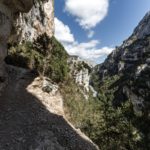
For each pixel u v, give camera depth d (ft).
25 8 102.47
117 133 159.12
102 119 167.43
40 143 63.67
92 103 318.86
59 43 276.62
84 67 433.89
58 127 76.13
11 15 98.12
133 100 514.68
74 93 255.50
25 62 158.30
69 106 207.00
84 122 180.96
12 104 85.20
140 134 184.24
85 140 77.10
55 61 227.20
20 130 68.80
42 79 119.24
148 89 531.91
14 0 93.30
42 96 100.58
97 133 160.86
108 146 156.46
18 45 169.78
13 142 62.44
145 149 178.19
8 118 74.84
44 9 219.00
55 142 66.44
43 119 78.74
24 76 117.19
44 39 213.46
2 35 89.40
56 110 93.09
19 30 160.15
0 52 90.07
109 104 170.81
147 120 333.21
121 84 642.22
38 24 208.64
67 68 255.70
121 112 166.91
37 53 187.01
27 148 61.11
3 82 97.71
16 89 100.07
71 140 71.72
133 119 174.81
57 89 116.88
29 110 83.20
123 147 157.48
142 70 623.36
